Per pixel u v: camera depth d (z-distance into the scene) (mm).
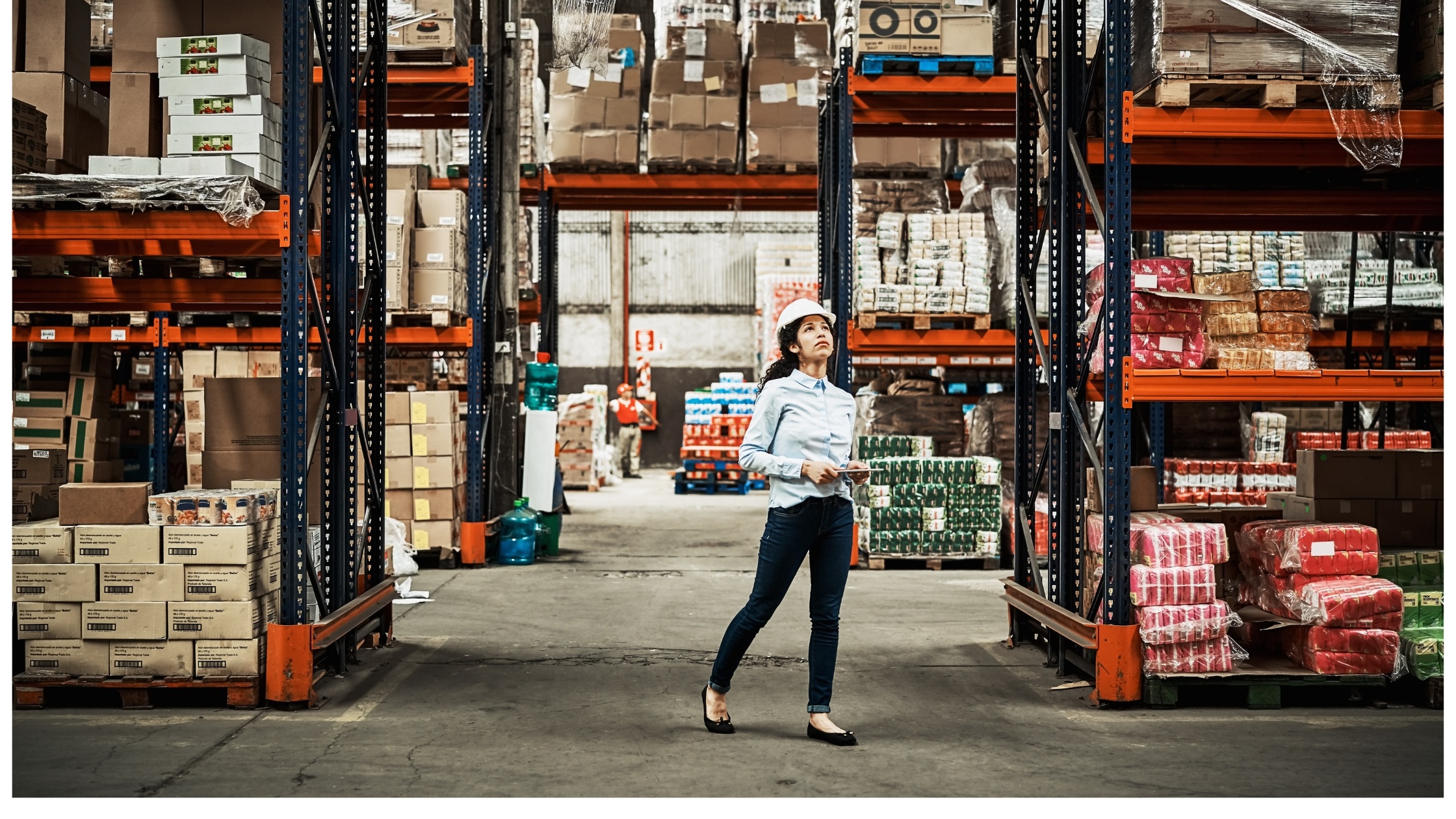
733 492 18422
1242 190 5703
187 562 4535
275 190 4789
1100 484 4855
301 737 4219
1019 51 6008
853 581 8586
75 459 8133
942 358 10188
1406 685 4895
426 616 6992
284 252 4562
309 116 4938
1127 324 4641
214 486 5285
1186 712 4629
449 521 9250
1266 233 9305
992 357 10141
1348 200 5719
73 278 5328
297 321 4562
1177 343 4945
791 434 4062
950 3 8820
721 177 12203
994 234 9781
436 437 9250
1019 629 6039
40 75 5055
